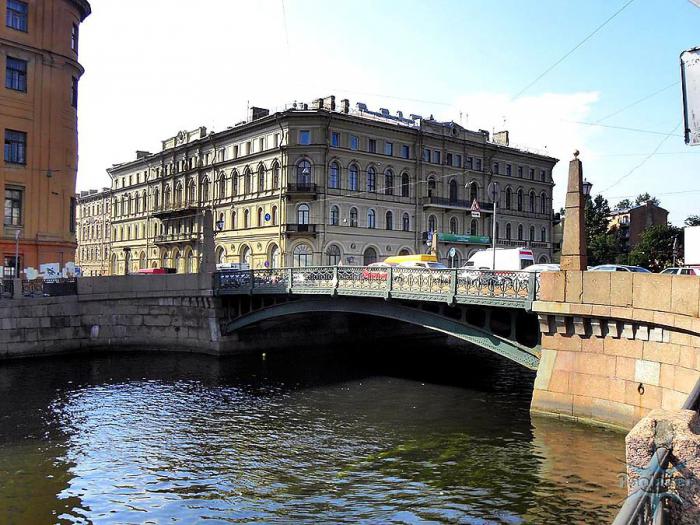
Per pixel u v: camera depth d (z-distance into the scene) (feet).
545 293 48.11
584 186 48.26
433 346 107.86
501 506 31.86
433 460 40.19
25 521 31.76
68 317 88.63
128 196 242.58
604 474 35.88
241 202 178.09
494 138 220.84
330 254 162.20
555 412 47.75
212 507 33.37
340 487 35.81
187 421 52.54
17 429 49.88
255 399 61.52
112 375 74.84
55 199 102.12
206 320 93.25
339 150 163.63
